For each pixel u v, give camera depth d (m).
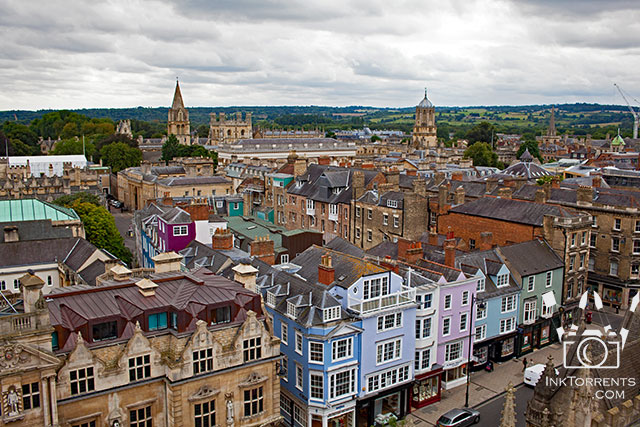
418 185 94.69
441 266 62.16
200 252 67.38
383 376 52.97
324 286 53.06
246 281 46.56
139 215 95.94
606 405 30.98
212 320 41.06
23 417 33.25
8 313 37.50
